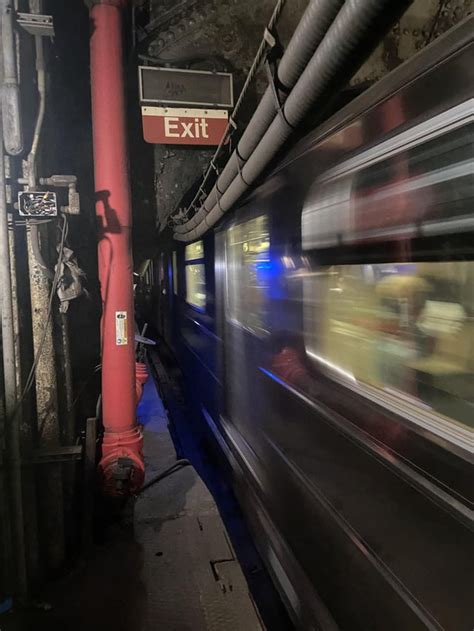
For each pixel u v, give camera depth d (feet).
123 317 8.74
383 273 5.54
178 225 20.07
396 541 5.06
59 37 8.55
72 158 9.23
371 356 5.82
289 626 9.11
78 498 8.68
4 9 6.02
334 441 6.64
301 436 7.97
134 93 11.91
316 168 7.06
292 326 8.31
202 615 6.77
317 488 7.29
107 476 8.45
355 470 6.02
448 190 4.25
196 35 11.55
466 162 4.00
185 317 24.21
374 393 5.66
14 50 6.15
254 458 11.19
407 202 4.88
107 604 7.01
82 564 7.94
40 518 7.47
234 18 11.56
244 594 7.19
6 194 6.35
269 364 9.85
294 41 4.89
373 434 5.57
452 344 4.44
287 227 8.42
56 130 8.14
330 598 6.82
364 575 5.80
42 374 7.20
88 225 10.02
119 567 7.86
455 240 4.18
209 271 16.93
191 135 11.57
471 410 4.17
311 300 7.50
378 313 5.67
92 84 8.63
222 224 14.44
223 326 14.74
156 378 26.91
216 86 11.60
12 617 6.66
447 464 4.25
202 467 16.75
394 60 10.99
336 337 6.72
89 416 9.98
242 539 12.08
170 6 11.28
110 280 8.61
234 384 13.44
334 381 6.71
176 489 10.58
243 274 12.03
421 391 4.88
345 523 6.31
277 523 9.39
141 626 6.57
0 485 6.47
